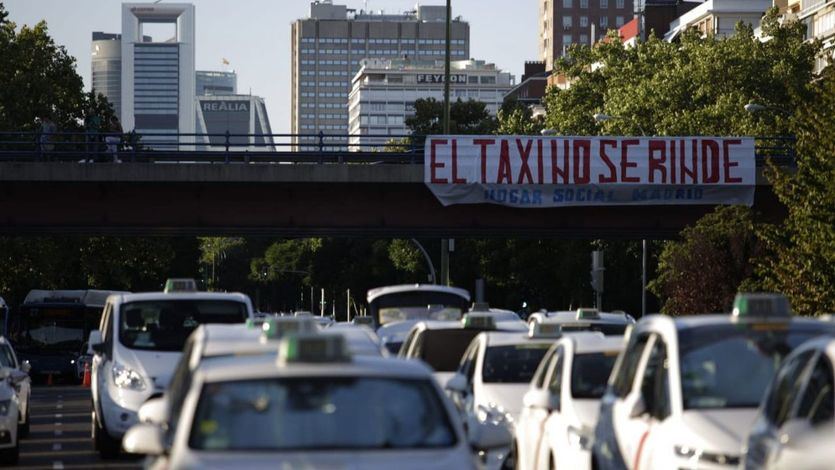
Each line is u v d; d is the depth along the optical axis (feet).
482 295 278.46
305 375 46.96
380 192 244.42
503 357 92.73
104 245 404.98
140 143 242.58
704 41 384.27
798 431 45.91
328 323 175.63
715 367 59.26
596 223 247.91
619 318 115.34
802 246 157.69
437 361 111.45
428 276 483.51
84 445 126.82
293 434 45.11
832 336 47.52
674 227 248.11
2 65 376.48
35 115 382.22
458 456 44.52
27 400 137.18
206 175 237.86
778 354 59.31
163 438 48.26
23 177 236.43
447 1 274.57
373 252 565.12
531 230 247.70
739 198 242.78
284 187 242.58
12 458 108.17
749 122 331.36
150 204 241.76
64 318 316.19
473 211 246.06
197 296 112.37
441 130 517.55
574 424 69.92
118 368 107.96
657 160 242.17
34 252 370.32
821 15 483.51
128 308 111.65
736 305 62.18
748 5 615.57
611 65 409.49
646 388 61.41
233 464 43.21
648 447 58.44
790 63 369.30
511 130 434.71
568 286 382.63
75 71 396.98
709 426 55.98
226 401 46.16
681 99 362.33
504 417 86.48
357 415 45.80
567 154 241.96
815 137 160.04
